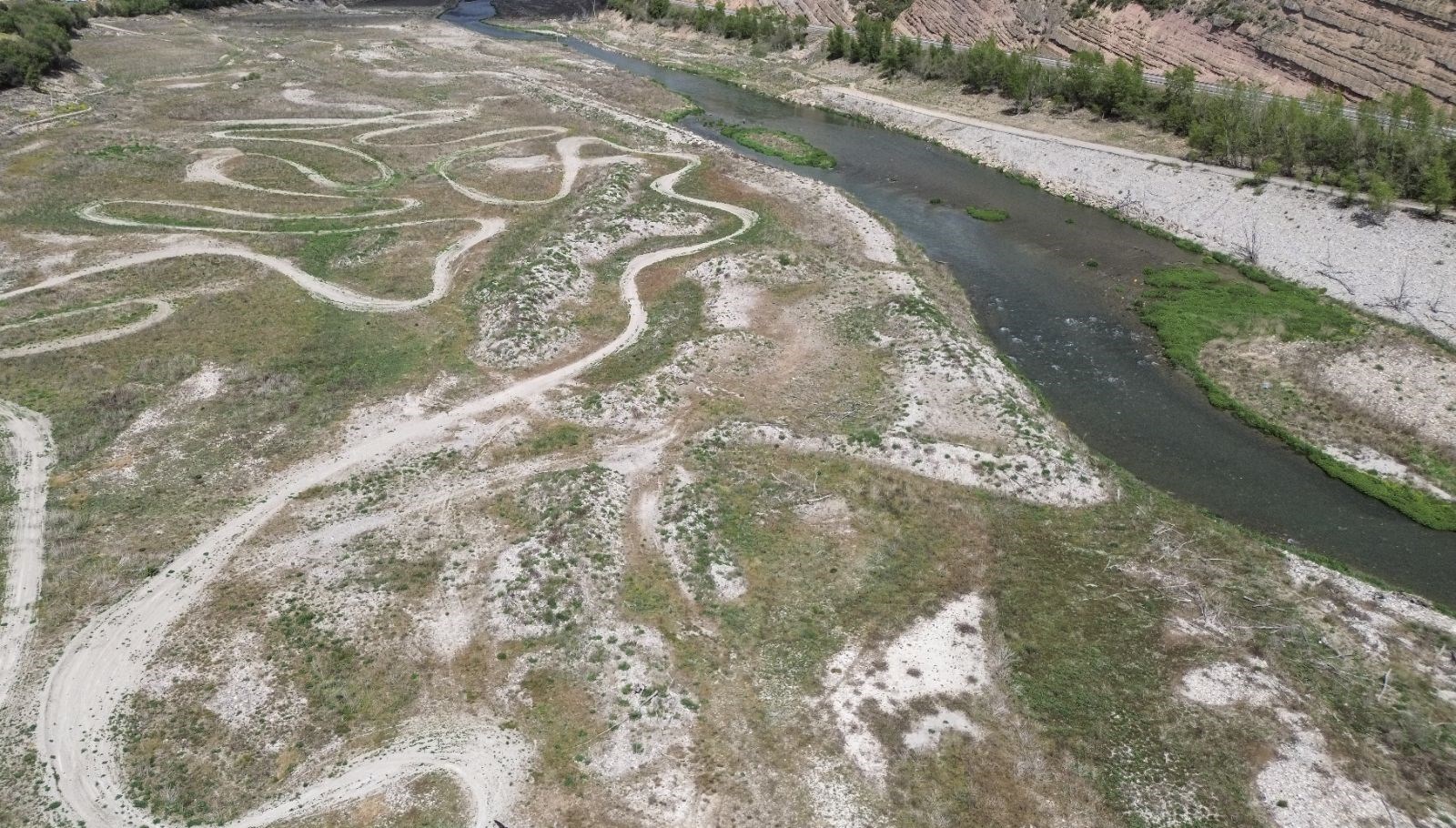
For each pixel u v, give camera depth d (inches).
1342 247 2330.2
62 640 1227.2
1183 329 2091.5
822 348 1943.9
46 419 1686.8
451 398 1776.6
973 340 1989.4
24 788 1035.9
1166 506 1531.7
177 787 1038.4
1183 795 1043.3
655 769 1061.1
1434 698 1164.5
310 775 1053.8
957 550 1413.6
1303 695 1167.6
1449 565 1433.3
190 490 1517.0
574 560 1336.1
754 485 1529.3
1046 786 1052.5
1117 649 1242.0
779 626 1267.2
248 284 2220.7
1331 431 1731.1
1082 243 2600.9
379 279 2263.8
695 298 2169.0
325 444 1635.1
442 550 1380.4
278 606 1277.1
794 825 1002.1
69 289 2155.5
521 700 1144.2
